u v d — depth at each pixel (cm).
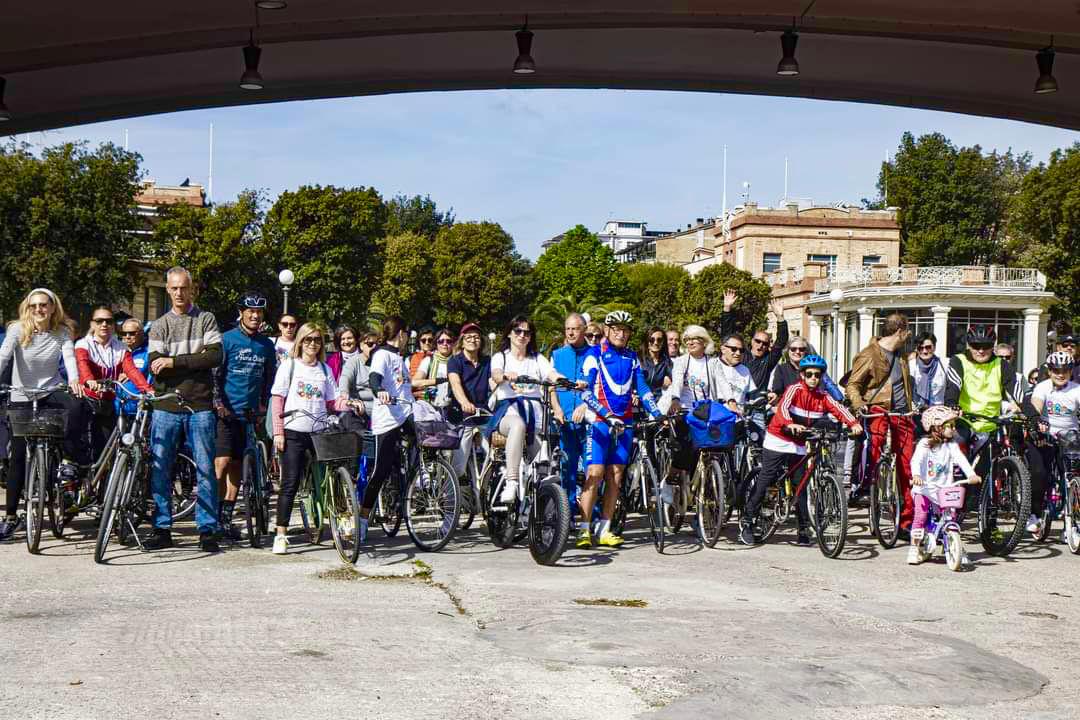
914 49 1527
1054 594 771
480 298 7244
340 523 859
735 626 632
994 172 7969
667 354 1259
